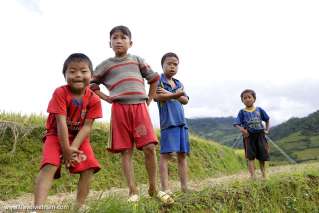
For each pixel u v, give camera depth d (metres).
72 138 4.02
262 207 5.12
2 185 8.68
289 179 6.03
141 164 12.19
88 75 3.95
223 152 18.95
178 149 5.29
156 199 4.42
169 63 5.73
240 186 5.37
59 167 3.83
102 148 11.76
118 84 4.90
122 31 5.03
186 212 4.40
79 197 3.92
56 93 3.84
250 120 7.48
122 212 3.79
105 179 10.47
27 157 10.10
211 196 4.89
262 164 7.50
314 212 5.57
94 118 4.04
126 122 4.79
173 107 5.45
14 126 10.65
